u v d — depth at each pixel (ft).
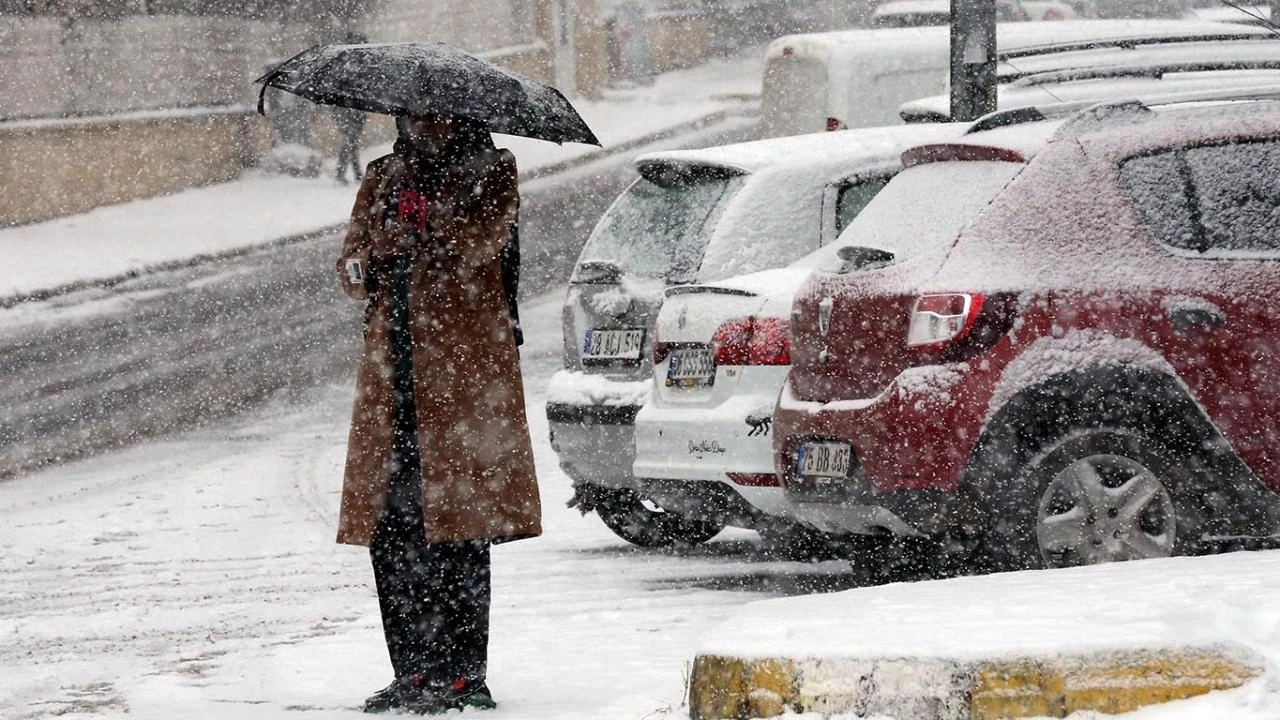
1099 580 44.14
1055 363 62.34
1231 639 35.17
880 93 171.73
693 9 385.50
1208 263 63.52
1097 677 35.37
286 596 77.97
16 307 193.06
